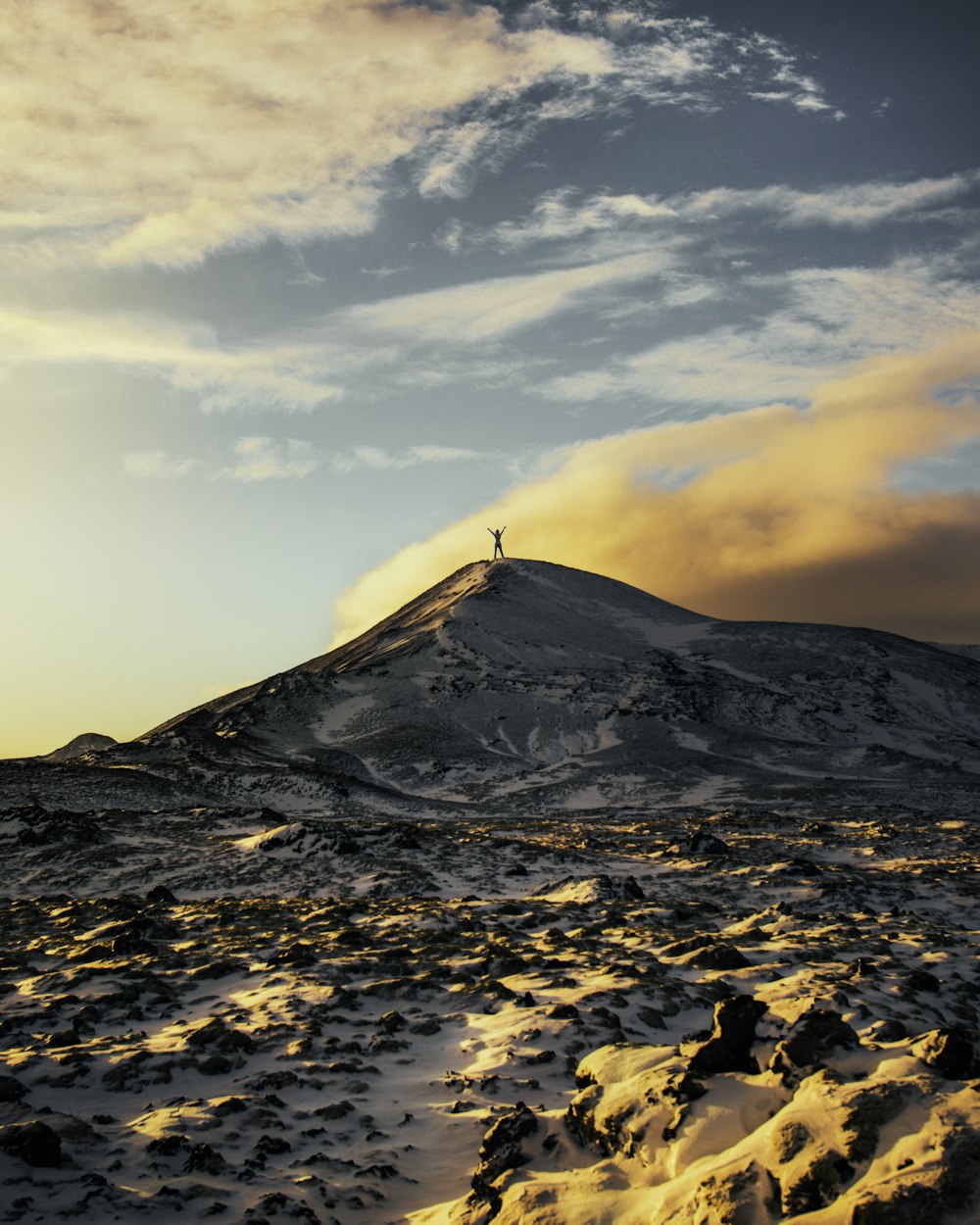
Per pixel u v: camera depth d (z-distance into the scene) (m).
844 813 75.81
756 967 17.55
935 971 17.47
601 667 177.12
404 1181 8.92
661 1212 6.95
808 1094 7.47
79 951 20.89
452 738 143.88
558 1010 13.95
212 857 43.69
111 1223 7.73
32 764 90.94
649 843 51.56
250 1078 11.70
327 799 93.25
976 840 49.53
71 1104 10.86
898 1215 5.89
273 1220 7.83
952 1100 6.82
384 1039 13.27
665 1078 8.50
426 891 34.53
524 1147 8.55
